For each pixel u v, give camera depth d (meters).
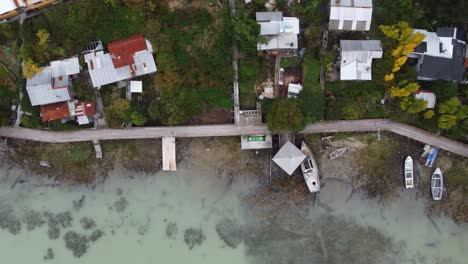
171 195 40.56
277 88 39.56
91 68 37.22
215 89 39.09
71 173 40.12
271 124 37.25
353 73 37.78
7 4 35.41
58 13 35.84
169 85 37.50
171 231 40.28
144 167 40.53
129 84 38.78
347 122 40.31
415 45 36.44
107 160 40.28
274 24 36.53
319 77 39.22
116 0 35.72
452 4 35.72
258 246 40.41
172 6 36.94
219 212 40.56
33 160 39.91
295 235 40.56
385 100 40.06
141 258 40.00
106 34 36.88
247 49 37.16
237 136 40.47
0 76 38.25
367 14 37.00
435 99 38.81
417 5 37.91
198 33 37.59
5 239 39.56
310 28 37.59
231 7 37.47
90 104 37.84
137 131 39.50
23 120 38.00
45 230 39.69
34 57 36.72
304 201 40.66
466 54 38.81
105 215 40.06
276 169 40.69
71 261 39.69
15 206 39.72
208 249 40.31
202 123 39.94
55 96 37.12
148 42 37.19
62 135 39.31
